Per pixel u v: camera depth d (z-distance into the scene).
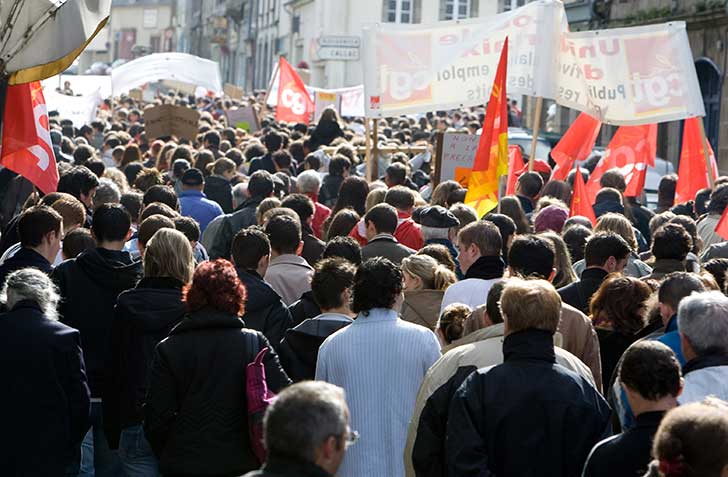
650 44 30.14
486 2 139.00
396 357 14.41
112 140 47.09
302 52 156.62
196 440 13.88
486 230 17.22
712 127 69.50
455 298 16.84
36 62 19.78
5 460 14.97
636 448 11.03
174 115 50.88
